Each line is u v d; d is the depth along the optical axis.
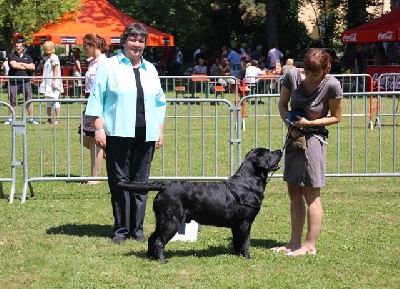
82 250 6.86
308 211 6.77
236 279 5.93
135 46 7.07
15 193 9.67
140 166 7.18
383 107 19.17
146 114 7.12
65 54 40.28
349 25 39.09
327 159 12.31
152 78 7.21
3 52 32.94
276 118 18.55
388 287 5.80
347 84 23.72
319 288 5.72
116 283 5.82
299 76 6.64
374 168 11.51
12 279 5.95
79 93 20.97
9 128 16.56
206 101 9.26
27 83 17.98
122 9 36.34
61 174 11.04
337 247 7.02
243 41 41.50
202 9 39.94
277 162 6.43
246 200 6.34
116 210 7.21
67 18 26.19
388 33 24.58
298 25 40.50
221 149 13.45
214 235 7.49
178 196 6.27
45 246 7.00
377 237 7.41
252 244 7.18
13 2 25.91
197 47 40.66
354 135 15.48
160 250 6.40
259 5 41.16
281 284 5.81
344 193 9.75
